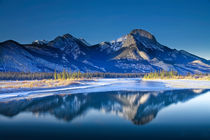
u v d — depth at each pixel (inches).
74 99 1175.6
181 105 962.1
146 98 1234.0
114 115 731.4
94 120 647.8
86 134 505.0
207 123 612.1
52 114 740.7
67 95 1378.0
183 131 527.8
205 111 805.2
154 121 637.9
